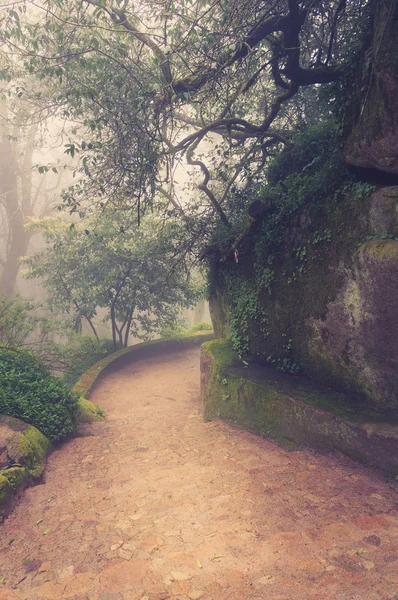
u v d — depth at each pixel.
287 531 3.59
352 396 5.96
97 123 7.73
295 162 8.60
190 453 6.13
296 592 2.79
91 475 5.43
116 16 8.48
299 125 9.30
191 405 10.20
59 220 15.93
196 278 16.66
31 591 3.03
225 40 6.90
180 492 4.64
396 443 4.68
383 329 5.28
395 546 3.23
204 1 7.27
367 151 5.17
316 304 6.39
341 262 5.90
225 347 8.67
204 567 3.16
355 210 5.78
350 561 3.08
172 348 17.06
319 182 6.48
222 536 3.59
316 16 8.16
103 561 3.36
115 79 7.86
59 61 8.20
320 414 5.64
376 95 4.89
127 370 14.55
